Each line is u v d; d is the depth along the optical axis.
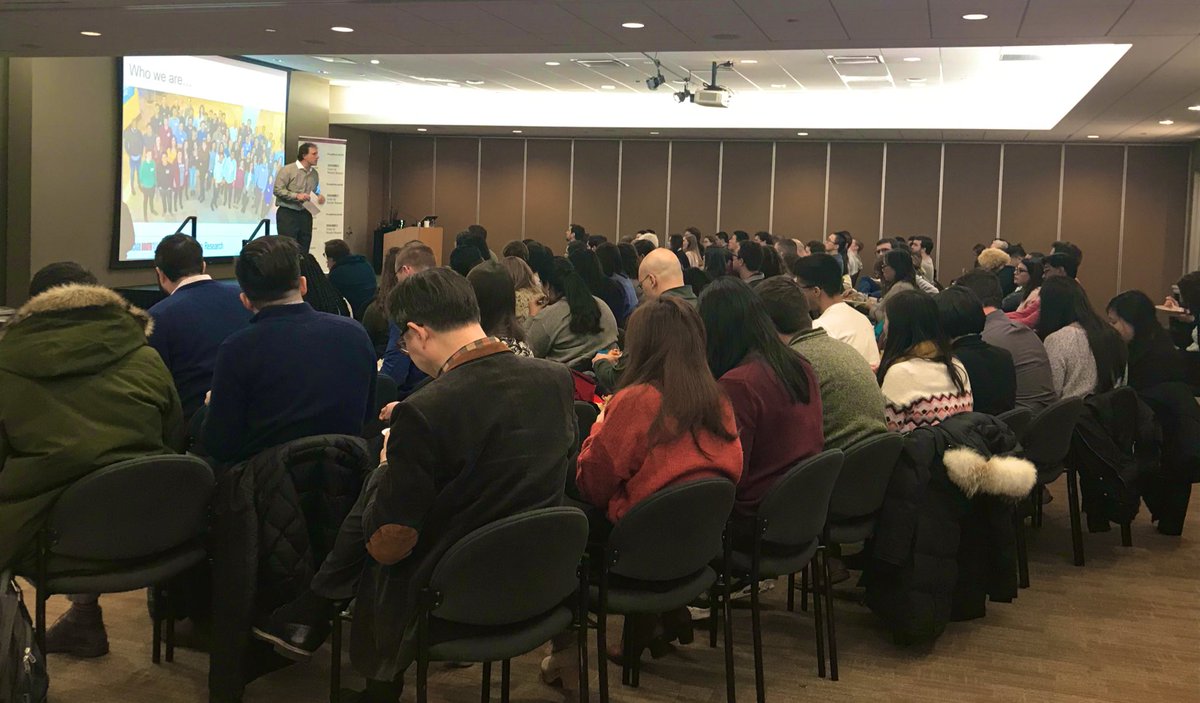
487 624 2.33
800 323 3.48
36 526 2.58
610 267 6.16
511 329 3.13
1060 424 4.18
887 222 15.39
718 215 16.03
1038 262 7.14
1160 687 3.32
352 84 14.23
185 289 3.55
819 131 13.98
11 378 2.64
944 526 3.47
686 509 2.57
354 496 2.81
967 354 3.99
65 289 2.77
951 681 3.33
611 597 2.64
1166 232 14.41
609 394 3.75
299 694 3.05
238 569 2.72
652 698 3.12
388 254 4.74
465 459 2.21
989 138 14.22
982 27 6.27
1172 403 5.00
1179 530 5.11
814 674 3.35
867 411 3.37
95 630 3.28
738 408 2.96
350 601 2.53
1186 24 5.95
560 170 16.61
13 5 6.61
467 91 14.23
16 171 9.14
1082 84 9.80
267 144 12.54
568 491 2.91
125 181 10.14
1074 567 4.60
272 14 6.72
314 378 2.86
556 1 6.09
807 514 2.97
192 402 3.46
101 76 9.78
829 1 5.80
